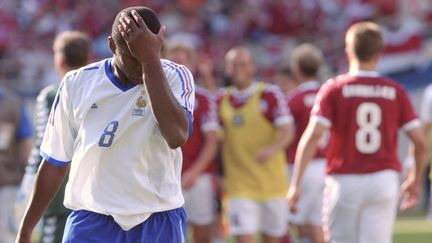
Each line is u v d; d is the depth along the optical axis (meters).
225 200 34.81
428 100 29.03
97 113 14.88
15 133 29.59
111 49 14.83
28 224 15.85
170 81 14.82
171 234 15.22
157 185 15.00
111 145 14.77
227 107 30.64
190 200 30.55
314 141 23.47
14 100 29.48
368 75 23.44
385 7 71.19
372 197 23.03
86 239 15.03
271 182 30.20
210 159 29.58
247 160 30.17
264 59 68.50
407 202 24.22
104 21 72.81
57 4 72.56
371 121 23.20
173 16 72.12
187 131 14.38
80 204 15.14
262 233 30.73
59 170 15.59
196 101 29.66
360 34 23.41
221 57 69.56
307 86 33.31
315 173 32.56
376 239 23.05
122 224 14.95
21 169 29.92
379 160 23.11
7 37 68.94
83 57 22.61
